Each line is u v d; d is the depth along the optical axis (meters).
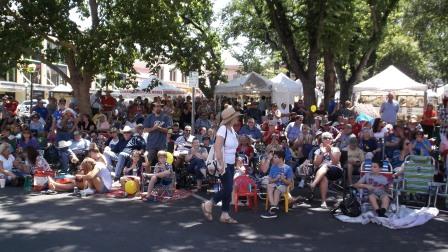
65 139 14.28
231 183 7.87
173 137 13.84
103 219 8.05
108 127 15.74
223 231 7.39
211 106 21.17
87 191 10.22
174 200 9.81
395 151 11.88
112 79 18.88
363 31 22.25
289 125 13.95
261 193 9.74
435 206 9.19
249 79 24.75
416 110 32.00
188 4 19.48
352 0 16.62
